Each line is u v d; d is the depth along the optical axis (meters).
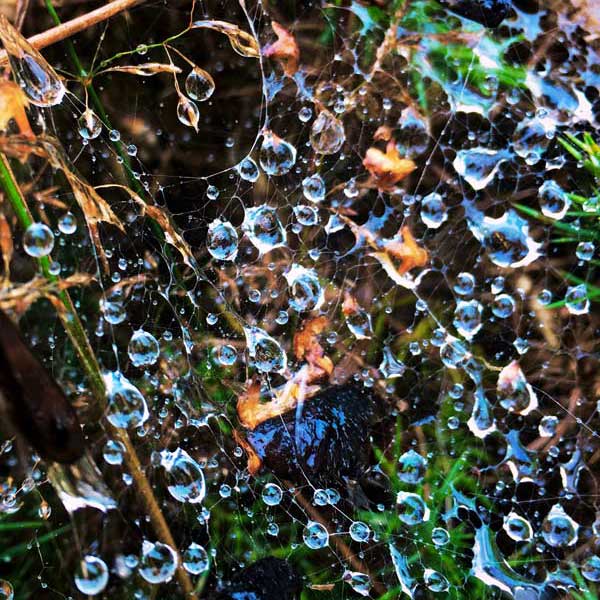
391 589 0.15
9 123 0.14
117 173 0.17
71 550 0.15
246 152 0.18
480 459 0.16
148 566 0.14
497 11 0.17
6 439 0.15
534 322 0.17
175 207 0.18
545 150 0.17
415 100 0.18
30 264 0.16
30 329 0.16
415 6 0.17
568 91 0.17
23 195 0.15
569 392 0.17
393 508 0.16
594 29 0.17
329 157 0.18
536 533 0.16
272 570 0.15
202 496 0.15
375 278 0.17
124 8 0.16
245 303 0.17
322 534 0.15
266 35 0.18
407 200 0.17
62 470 0.14
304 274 0.17
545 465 0.16
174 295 0.17
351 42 0.18
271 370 0.16
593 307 0.17
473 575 0.16
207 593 0.15
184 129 0.18
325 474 0.15
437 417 0.17
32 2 0.17
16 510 0.16
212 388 0.16
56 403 0.12
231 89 0.18
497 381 0.17
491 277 0.17
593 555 0.16
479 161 0.17
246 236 0.17
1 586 0.15
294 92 0.18
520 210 0.17
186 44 0.18
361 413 0.16
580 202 0.17
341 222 0.17
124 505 0.15
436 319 0.17
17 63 0.15
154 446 0.16
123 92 0.18
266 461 0.15
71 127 0.17
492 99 0.18
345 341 0.17
